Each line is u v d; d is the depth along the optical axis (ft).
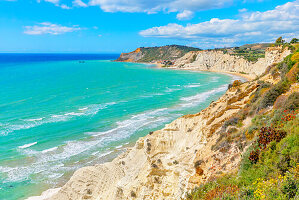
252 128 38.42
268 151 29.43
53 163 89.97
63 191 71.00
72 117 146.10
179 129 75.92
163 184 48.73
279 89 47.09
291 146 27.20
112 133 120.98
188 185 37.81
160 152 66.03
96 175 73.26
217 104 76.02
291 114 33.53
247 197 24.08
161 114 154.71
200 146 54.29
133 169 65.16
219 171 35.91
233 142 40.91
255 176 27.91
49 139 111.55
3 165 87.25
